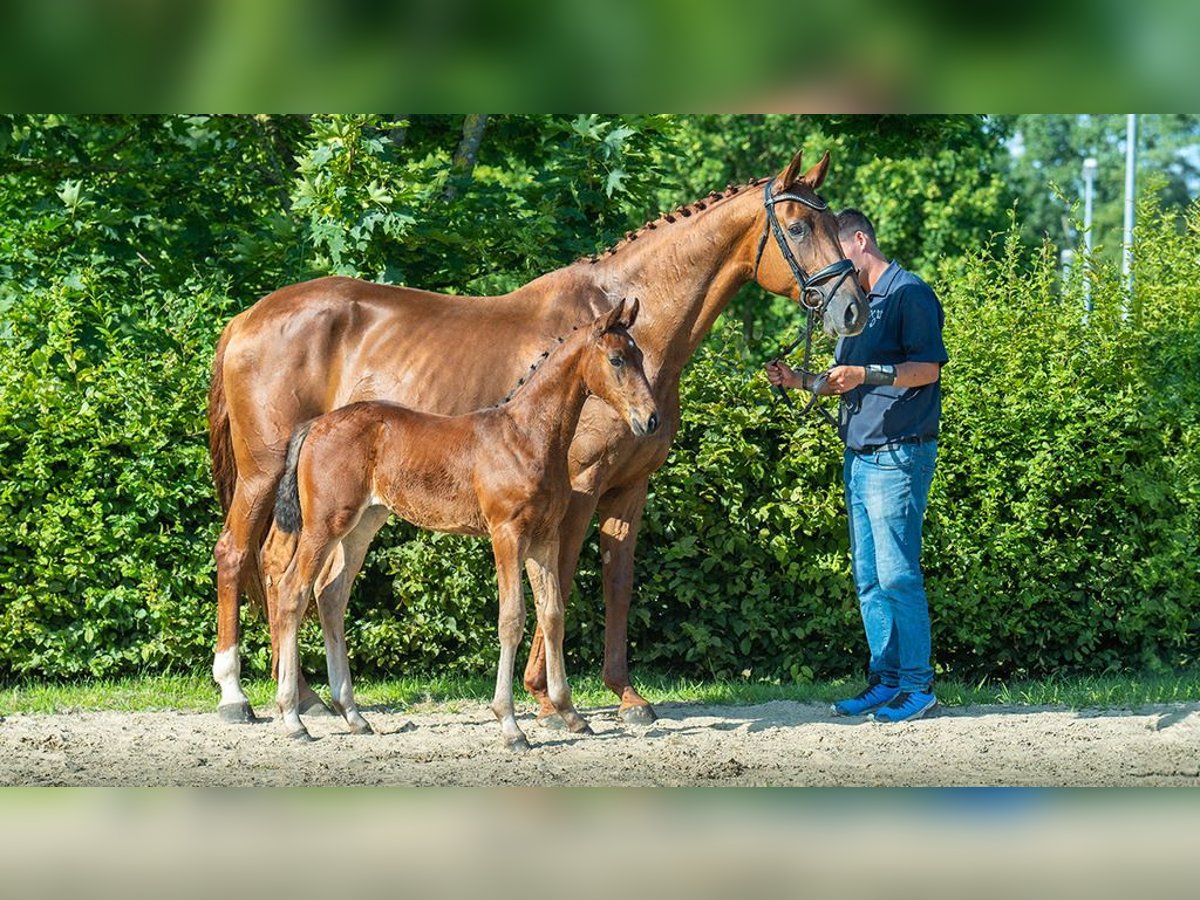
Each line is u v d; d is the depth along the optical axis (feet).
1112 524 28.84
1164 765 20.94
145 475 28.50
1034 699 26.71
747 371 29.86
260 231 35.83
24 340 30.81
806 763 21.13
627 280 24.43
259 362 25.07
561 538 23.40
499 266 36.35
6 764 21.20
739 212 23.79
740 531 28.66
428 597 28.68
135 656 28.96
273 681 28.86
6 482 28.22
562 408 21.80
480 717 25.38
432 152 42.50
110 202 38.04
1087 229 30.76
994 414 28.45
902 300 24.04
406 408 22.80
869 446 24.22
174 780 20.15
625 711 24.58
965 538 28.30
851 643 29.14
